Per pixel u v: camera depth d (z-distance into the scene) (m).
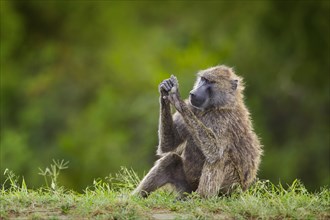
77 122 40.09
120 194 13.72
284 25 39.09
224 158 14.33
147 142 35.19
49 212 12.31
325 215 12.75
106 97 39.97
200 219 12.14
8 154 35.97
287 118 36.81
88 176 35.97
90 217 12.09
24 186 13.75
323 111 37.06
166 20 45.88
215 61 39.91
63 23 47.97
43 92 42.66
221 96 14.94
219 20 42.41
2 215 11.94
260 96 37.22
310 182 34.66
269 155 35.09
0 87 42.44
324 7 38.22
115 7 47.75
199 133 14.13
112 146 36.38
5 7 46.34
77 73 45.09
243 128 14.80
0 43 45.16
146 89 41.78
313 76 38.00
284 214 12.55
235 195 13.87
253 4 40.62
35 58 45.72
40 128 39.91
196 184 14.69
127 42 45.94
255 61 38.69
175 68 40.59
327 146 35.06
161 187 14.75
